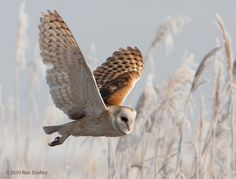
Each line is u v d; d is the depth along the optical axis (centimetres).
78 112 1198
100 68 1320
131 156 1548
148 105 1527
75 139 1692
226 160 1527
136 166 1543
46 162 1730
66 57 1159
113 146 1627
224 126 1508
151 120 1528
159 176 1551
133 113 1202
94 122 1198
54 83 1175
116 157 1556
